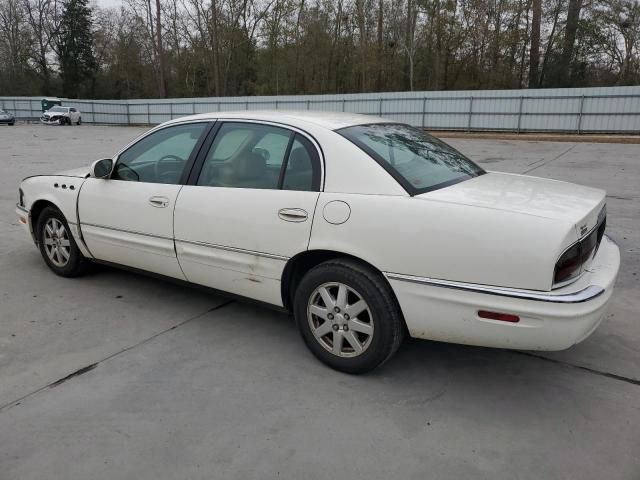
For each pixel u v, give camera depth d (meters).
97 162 4.07
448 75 44.88
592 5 38.47
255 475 2.31
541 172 12.41
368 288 2.89
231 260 3.42
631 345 3.54
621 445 2.53
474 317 2.65
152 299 4.27
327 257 3.16
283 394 2.93
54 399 2.86
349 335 3.05
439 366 3.27
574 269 2.59
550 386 3.05
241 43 53.09
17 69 61.25
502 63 42.66
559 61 39.38
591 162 14.56
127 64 62.66
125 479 2.28
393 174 2.94
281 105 32.19
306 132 3.23
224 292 3.64
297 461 2.40
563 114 24.53
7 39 60.53
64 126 37.22
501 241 2.55
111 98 65.69
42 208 4.77
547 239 2.48
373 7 46.59
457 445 2.53
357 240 2.89
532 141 22.55
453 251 2.64
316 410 2.79
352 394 2.95
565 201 2.87
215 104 35.28
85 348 3.44
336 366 3.15
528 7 41.09
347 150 3.05
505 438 2.58
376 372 3.19
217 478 2.29
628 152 17.34
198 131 3.73
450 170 3.38
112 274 4.84
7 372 3.12
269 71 51.44
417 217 2.74
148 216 3.81
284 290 3.30
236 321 3.88
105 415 2.72
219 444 2.51
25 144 20.73
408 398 2.92
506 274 2.54
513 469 2.36
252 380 3.08
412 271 2.76
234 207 3.35
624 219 7.16
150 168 3.92
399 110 28.31
